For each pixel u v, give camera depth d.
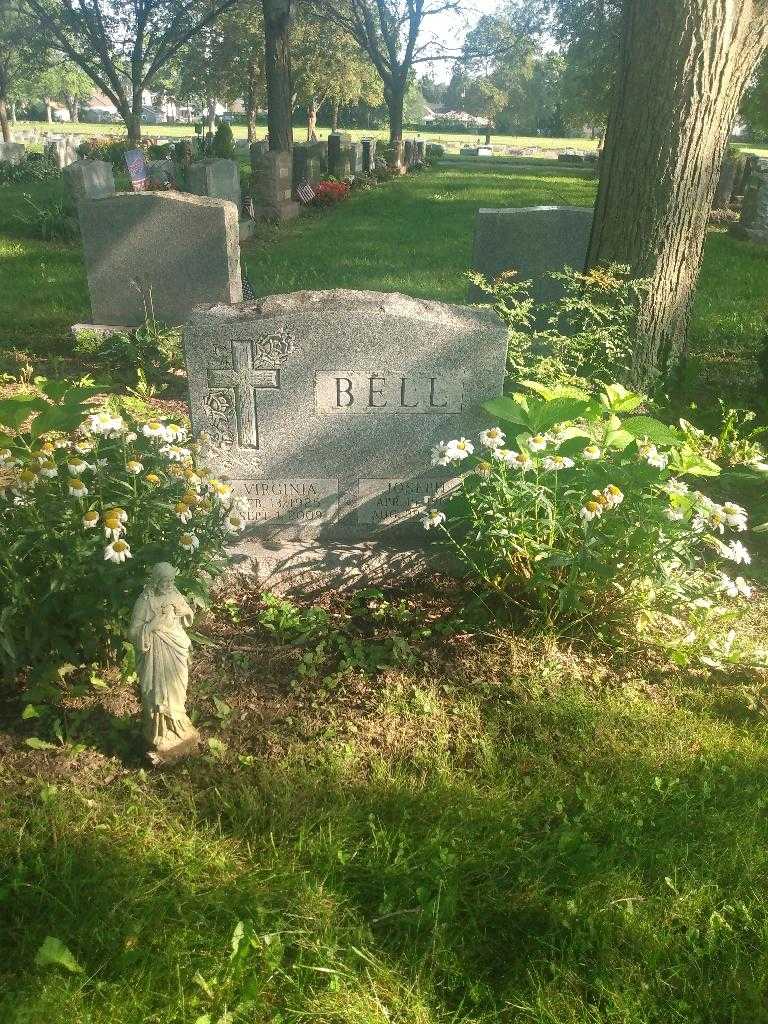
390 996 1.18
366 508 2.41
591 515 1.82
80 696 1.75
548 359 3.04
